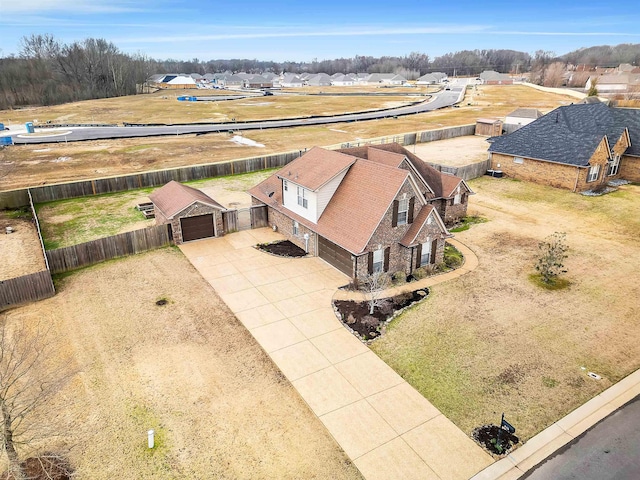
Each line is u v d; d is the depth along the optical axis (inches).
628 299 874.8
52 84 4950.8
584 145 1519.4
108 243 1039.6
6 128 2970.0
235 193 1577.3
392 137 2351.1
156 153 2185.0
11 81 4697.3
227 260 1051.9
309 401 613.6
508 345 734.5
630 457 524.1
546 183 1605.6
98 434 557.0
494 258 1058.1
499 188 1598.2
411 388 638.5
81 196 1545.3
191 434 557.9
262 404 607.8
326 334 765.9
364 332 770.8
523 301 868.6
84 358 701.9
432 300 872.3
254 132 2787.9
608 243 1133.7
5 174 1819.6
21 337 751.7
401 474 502.9
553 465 513.7
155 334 765.9
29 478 460.8
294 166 1135.6
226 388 637.9
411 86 7352.4
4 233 1219.9
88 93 5103.3
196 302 868.6
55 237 1192.2
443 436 555.5
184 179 1726.1
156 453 530.3
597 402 611.8
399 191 914.1
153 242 1107.3
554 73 6535.4
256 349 725.3
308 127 2965.1
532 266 1015.0
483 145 2346.2
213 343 741.3
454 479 496.7
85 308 847.1
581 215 1327.5
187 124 3110.2
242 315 823.1
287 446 540.4
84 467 511.2
